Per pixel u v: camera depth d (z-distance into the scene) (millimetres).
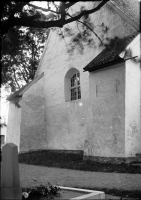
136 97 13031
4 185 5238
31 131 20156
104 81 13938
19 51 7895
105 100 13711
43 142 20531
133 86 12969
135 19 14242
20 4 6301
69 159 15141
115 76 13273
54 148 19438
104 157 13219
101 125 13734
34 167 12969
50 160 15266
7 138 22016
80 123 17391
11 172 5211
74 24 16906
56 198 5969
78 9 12766
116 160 12547
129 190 6957
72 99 19375
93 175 9914
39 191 6254
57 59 20328
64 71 19438
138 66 13000
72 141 17875
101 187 7504
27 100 20375
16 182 5254
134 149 12547
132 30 13898
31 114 20375
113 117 13102
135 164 11617
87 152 14328
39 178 9586
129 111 12664
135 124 12812
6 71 7223
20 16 6789
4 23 6539
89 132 14430
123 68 12836
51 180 9102
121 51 12539
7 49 7367
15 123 20875
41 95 21156
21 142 19594
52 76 20641
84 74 17531
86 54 17500
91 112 14500
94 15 16609
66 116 18703
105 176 9578
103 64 13625
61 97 19484
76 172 10883
